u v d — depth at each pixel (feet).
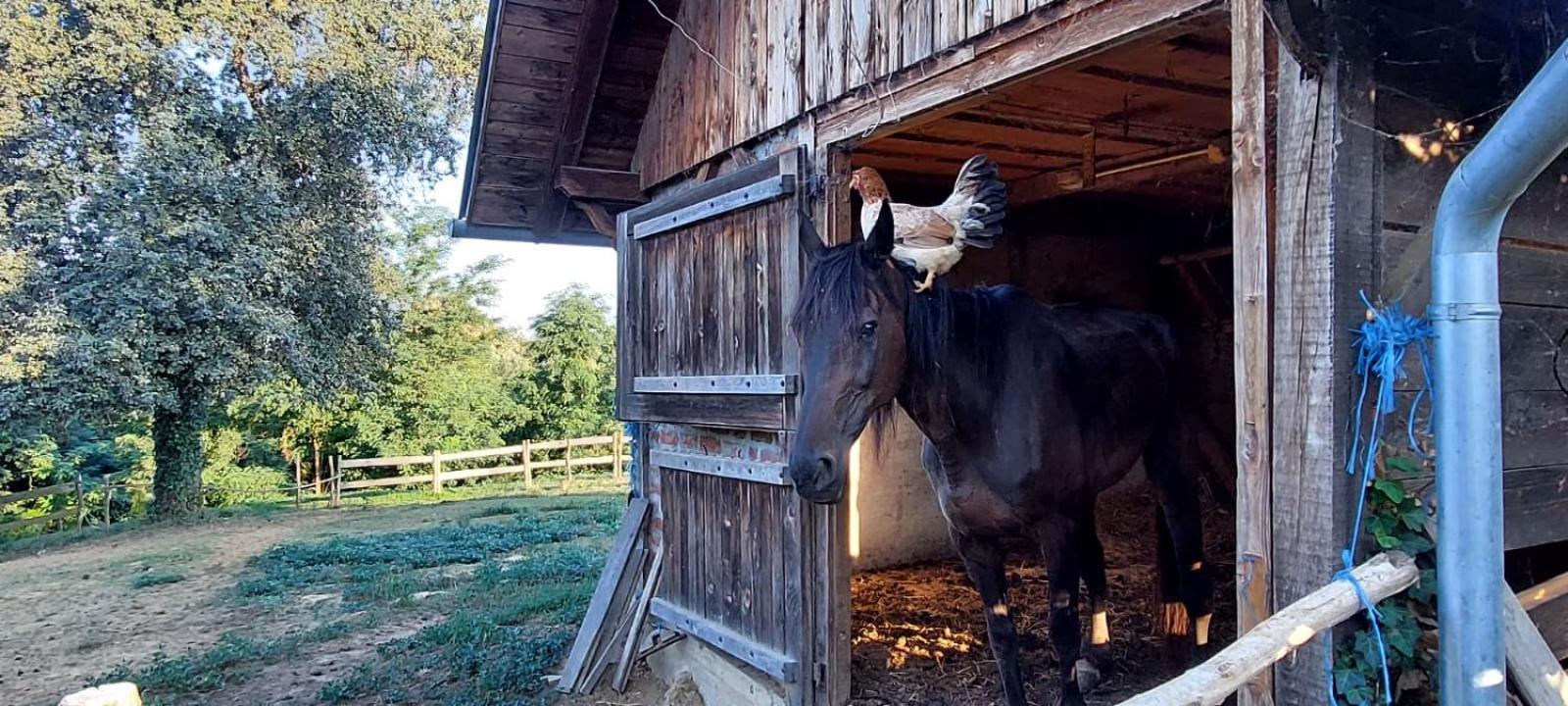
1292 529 5.57
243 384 37.63
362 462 46.34
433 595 21.11
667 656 14.08
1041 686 11.04
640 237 13.62
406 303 53.31
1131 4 6.76
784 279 10.29
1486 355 4.77
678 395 12.55
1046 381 8.73
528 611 18.58
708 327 11.97
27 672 16.62
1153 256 21.08
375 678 14.60
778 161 10.60
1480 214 4.71
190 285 34.47
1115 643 12.14
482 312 60.08
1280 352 5.65
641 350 13.82
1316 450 5.41
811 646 10.37
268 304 37.42
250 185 37.04
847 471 7.19
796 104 10.87
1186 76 10.87
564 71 13.91
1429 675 5.27
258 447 52.13
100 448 45.09
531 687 13.88
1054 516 8.63
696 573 12.75
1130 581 15.57
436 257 58.44
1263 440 5.74
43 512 41.32
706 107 13.00
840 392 7.11
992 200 8.36
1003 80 8.02
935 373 7.90
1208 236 19.53
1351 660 5.35
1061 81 11.09
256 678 15.30
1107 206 19.98
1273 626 4.79
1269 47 5.98
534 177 15.53
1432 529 5.26
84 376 32.91
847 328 7.15
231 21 37.50
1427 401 5.59
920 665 12.00
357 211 43.32
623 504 39.32
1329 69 5.36
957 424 8.25
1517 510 6.23
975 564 9.18
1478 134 6.16
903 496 18.98
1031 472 8.30
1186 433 11.10
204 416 40.42
